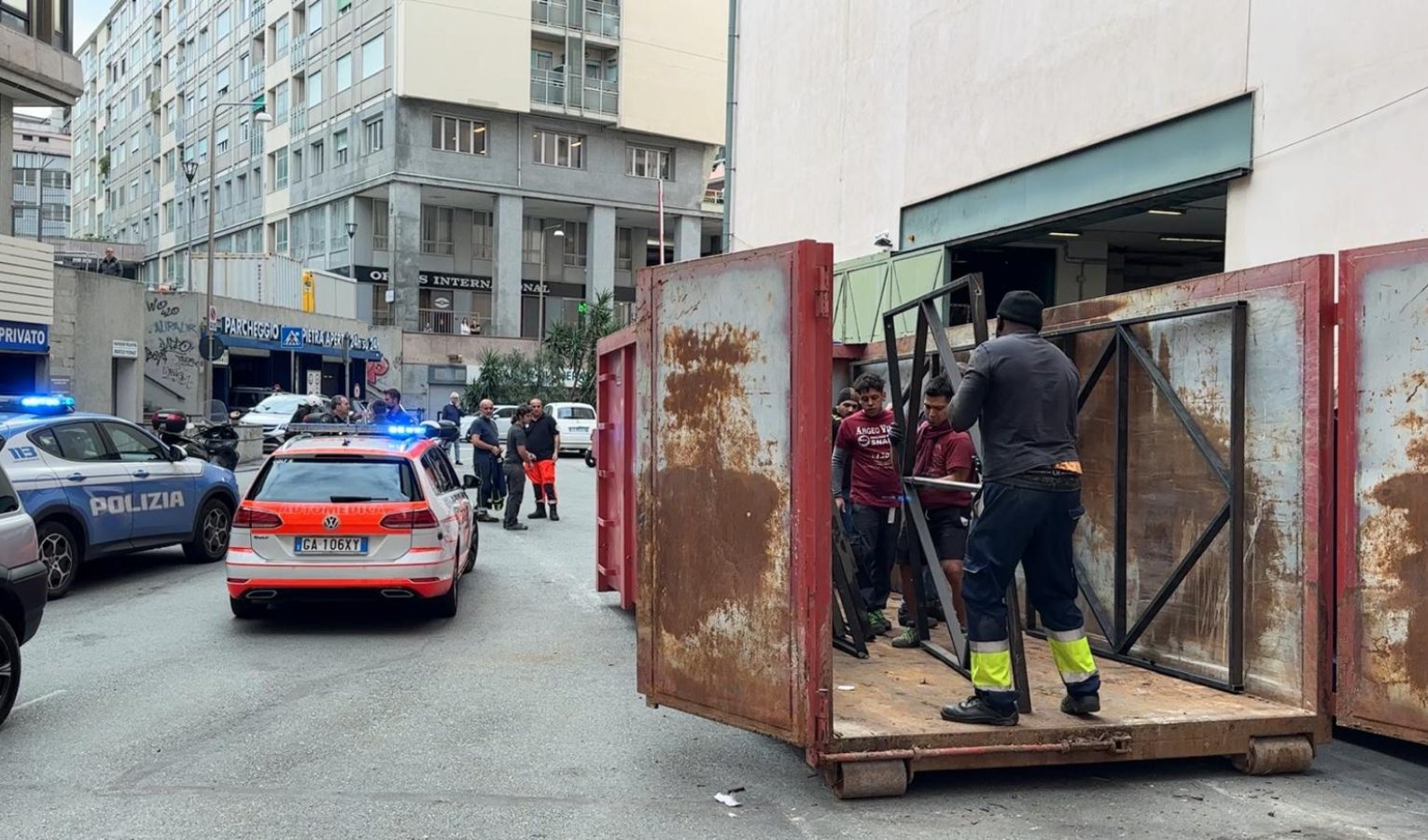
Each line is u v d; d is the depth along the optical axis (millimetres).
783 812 4598
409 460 8695
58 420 9961
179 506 11227
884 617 7363
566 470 27406
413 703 6328
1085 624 6887
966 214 15969
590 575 11328
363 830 4359
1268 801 4793
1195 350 5902
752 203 24344
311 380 34812
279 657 7480
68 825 4367
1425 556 4785
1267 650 5430
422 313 53906
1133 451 6402
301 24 56688
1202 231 15602
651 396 5336
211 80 66375
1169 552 6133
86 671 7016
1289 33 10273
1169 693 5586
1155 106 12070
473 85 50031
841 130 20094
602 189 54719
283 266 44500
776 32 23141
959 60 16109
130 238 80125
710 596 5031
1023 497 4875
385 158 49812
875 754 4629
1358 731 6059
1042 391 4965
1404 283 4863
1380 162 9289
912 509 6359
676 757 5363
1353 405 5051
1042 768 5230
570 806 4652
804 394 4586
